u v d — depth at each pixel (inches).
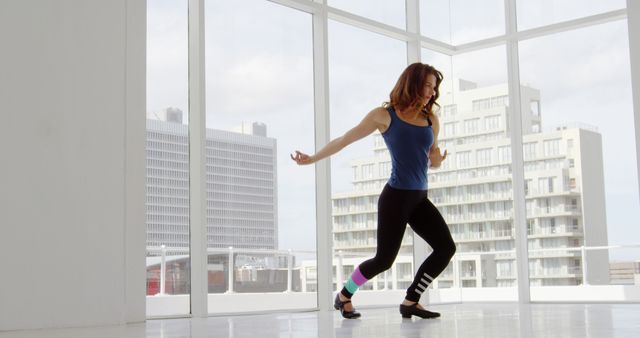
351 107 241.4
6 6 151.2
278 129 215.5
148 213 183.3
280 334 117.0
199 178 188.9
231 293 198.2
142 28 174.7
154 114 187.0
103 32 166.4
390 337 107.1
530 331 114.3
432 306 244.5
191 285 187.0
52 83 156.9
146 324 158.7
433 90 155.7
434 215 154.6
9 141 149.5
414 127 152.4
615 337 98.8
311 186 222.5
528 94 255.6
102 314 160.9
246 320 164.2
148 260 182.1
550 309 195.6
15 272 148.3
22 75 152.5
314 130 225.5
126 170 169.0
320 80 225.3
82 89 161.6
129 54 171.6
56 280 154.2
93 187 161.8
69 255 156.6
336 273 229.1
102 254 162.1
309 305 216.8
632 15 228.7
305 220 219.5
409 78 152.9
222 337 112.4
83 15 163.3
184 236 189.3
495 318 154.3
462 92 270.5
